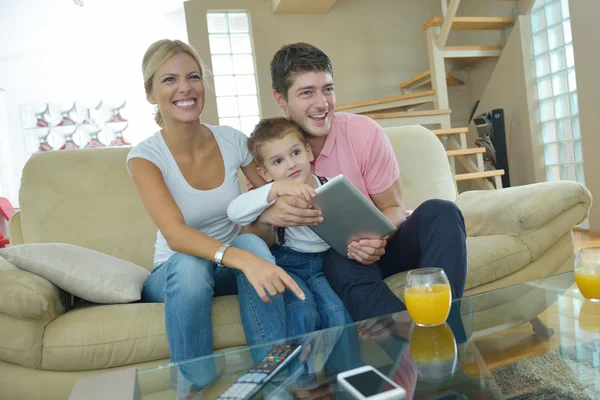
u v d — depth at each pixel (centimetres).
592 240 346
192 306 114
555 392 67
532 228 166
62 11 578
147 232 173
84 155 181
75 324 120
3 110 675
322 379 72
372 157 153
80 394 72
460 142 430
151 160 135
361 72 548
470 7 527
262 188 129
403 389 63
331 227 127
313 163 156
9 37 617
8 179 675
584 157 384
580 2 368
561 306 97
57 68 682
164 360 123
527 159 452
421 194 206
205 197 140
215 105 492
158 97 136
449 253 123
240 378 72
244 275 121
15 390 119
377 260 147
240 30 521
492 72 498
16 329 118
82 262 132
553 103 423
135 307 126
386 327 91
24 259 130
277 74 150
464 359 77
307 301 128
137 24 655
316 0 491
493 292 107
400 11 557
